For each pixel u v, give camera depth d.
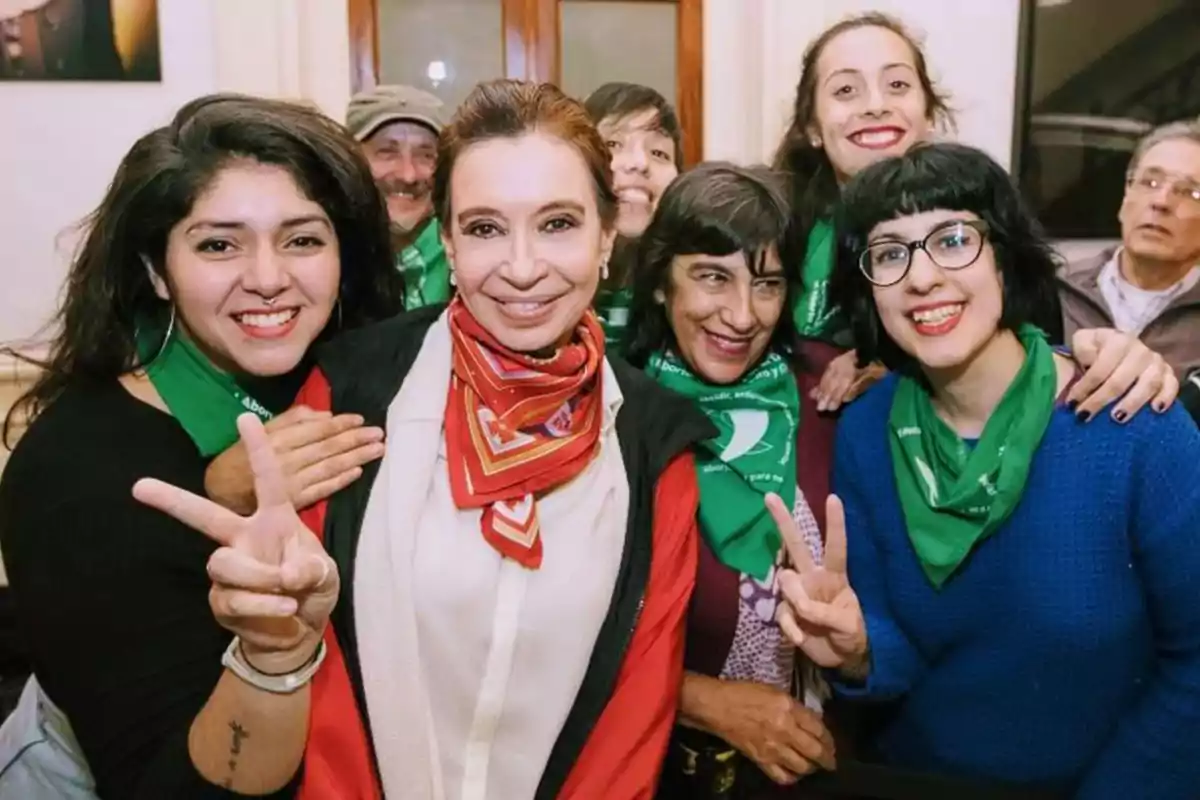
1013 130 2.74
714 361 1.47
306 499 1.04
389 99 2.00
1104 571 1.18
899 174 1.21
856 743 1.45
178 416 1.14
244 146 1.11
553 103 1.08
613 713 1.08
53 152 2.51
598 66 2.84
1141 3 2.70
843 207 1.29
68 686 1.05
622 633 1.09
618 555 1.11
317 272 1.15
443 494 1.08
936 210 1.19
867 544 1.35
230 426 1.16
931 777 1.28
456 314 1.13
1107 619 1.19
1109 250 2.51
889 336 1.30
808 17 2.70
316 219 1.14
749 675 1.41
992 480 1.20
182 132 1.11
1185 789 1.19
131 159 1.13
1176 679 1.19
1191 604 1.16
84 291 1.15
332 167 1.15
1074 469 1.19
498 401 1.10
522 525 1.06
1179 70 2.72
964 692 1.28
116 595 1.03
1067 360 1.25
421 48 2.77
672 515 1.15
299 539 0.93
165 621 1.04
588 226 1.07
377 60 2.75
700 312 1.43
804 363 1.57
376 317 1.29
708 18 2.86
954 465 1.24
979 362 1.24
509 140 1.05
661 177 2.03
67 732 1.19
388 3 2.74
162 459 1.11
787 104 2.70
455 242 1.08
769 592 1.40
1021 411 1.21
